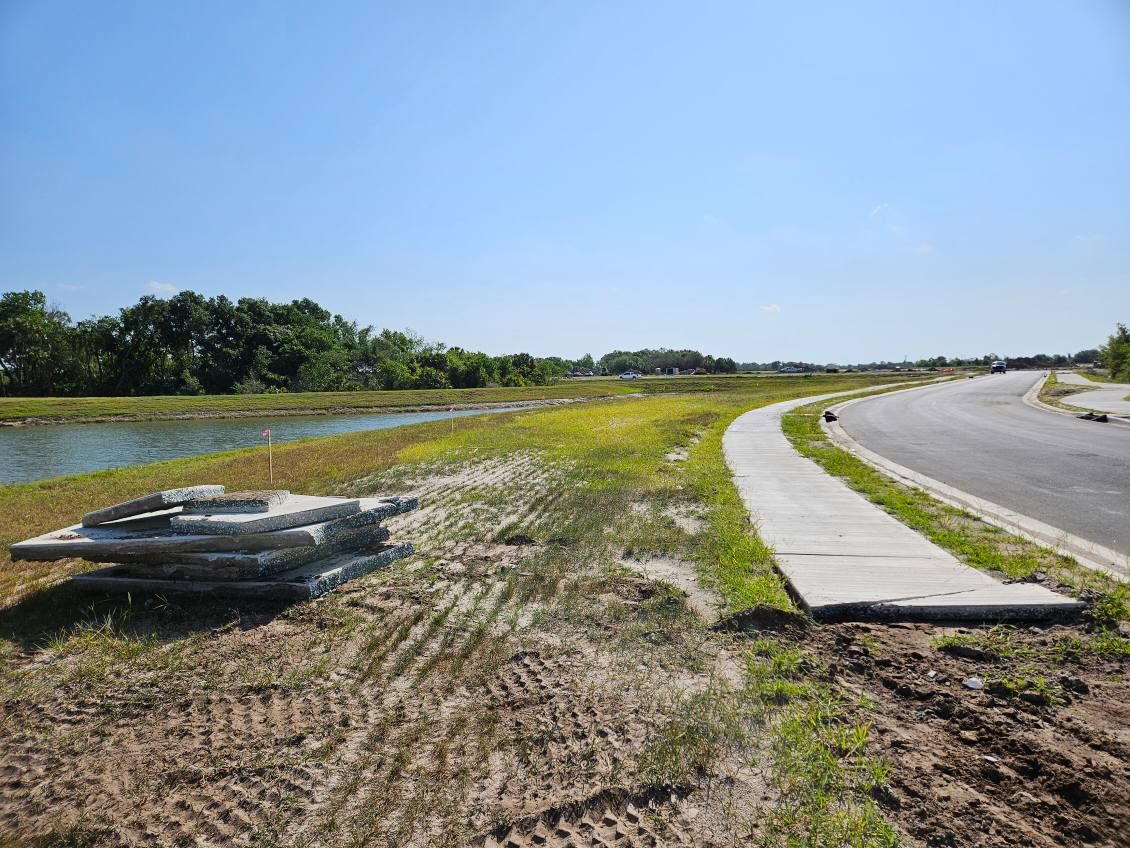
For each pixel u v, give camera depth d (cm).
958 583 541
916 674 400
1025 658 418
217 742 353
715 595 548
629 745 333
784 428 2155
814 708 358
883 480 1105
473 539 754
